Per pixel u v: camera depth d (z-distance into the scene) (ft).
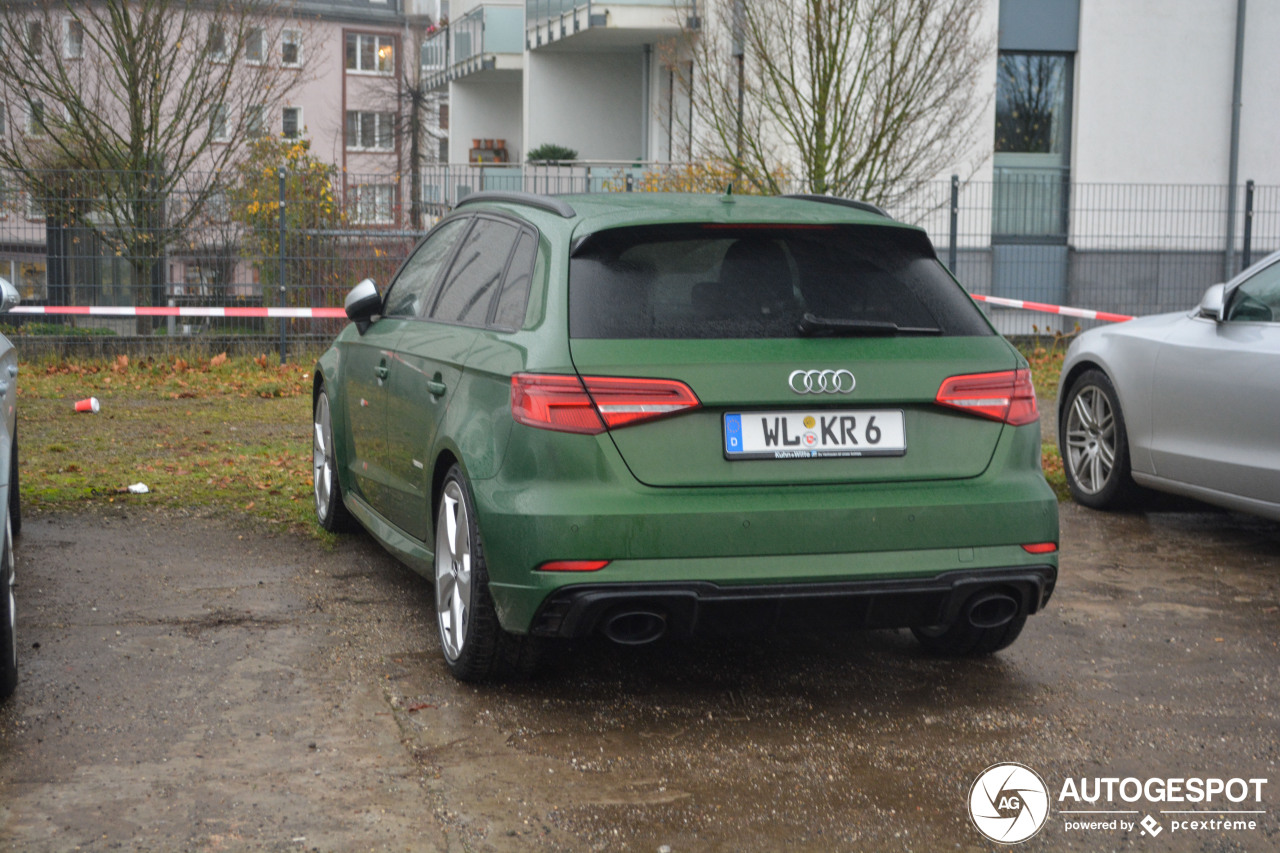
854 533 12.34
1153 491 23.13
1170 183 63.52
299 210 49.85
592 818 10.50
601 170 79.15
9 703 12.81
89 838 9.93
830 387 12.39
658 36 85.40
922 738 12.43
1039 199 62.64
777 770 11.57
